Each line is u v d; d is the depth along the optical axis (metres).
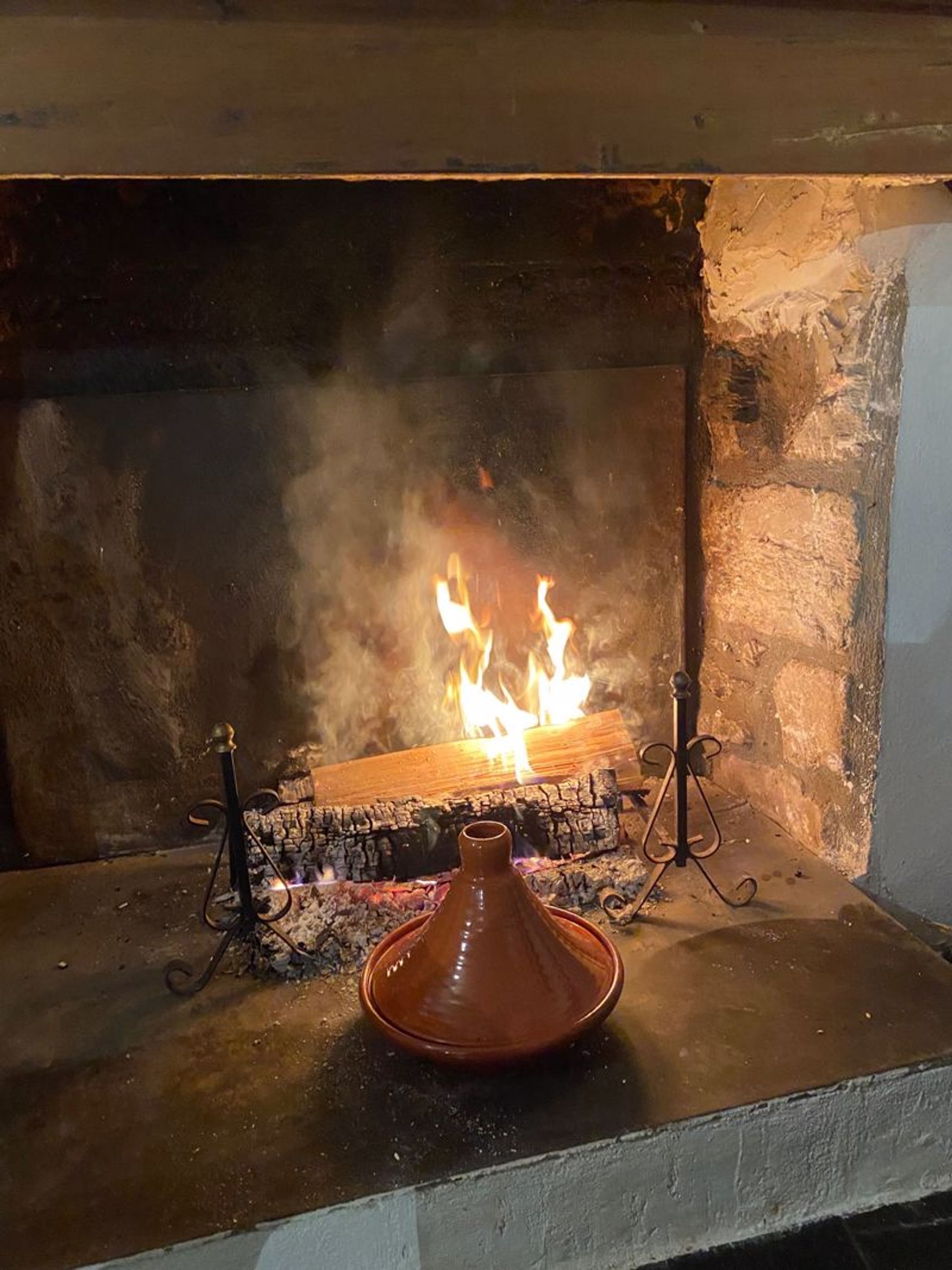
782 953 1.36
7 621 1.56
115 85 0.95
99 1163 1.07
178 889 1.58
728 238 1.62
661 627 1.83
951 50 1.12
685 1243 1.13
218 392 1.55
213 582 1.62
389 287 1.58
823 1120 1.14
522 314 1.65
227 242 1.52
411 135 1.01
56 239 1.46
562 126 1.04
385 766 1.66
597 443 1.71
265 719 1.69
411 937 1.32
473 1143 1.07
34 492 1.52
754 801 1.77
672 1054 1.19
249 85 0.97
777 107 1.09
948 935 1.55
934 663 1.45
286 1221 1.00
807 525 1.56
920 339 1.34
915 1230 1.16
